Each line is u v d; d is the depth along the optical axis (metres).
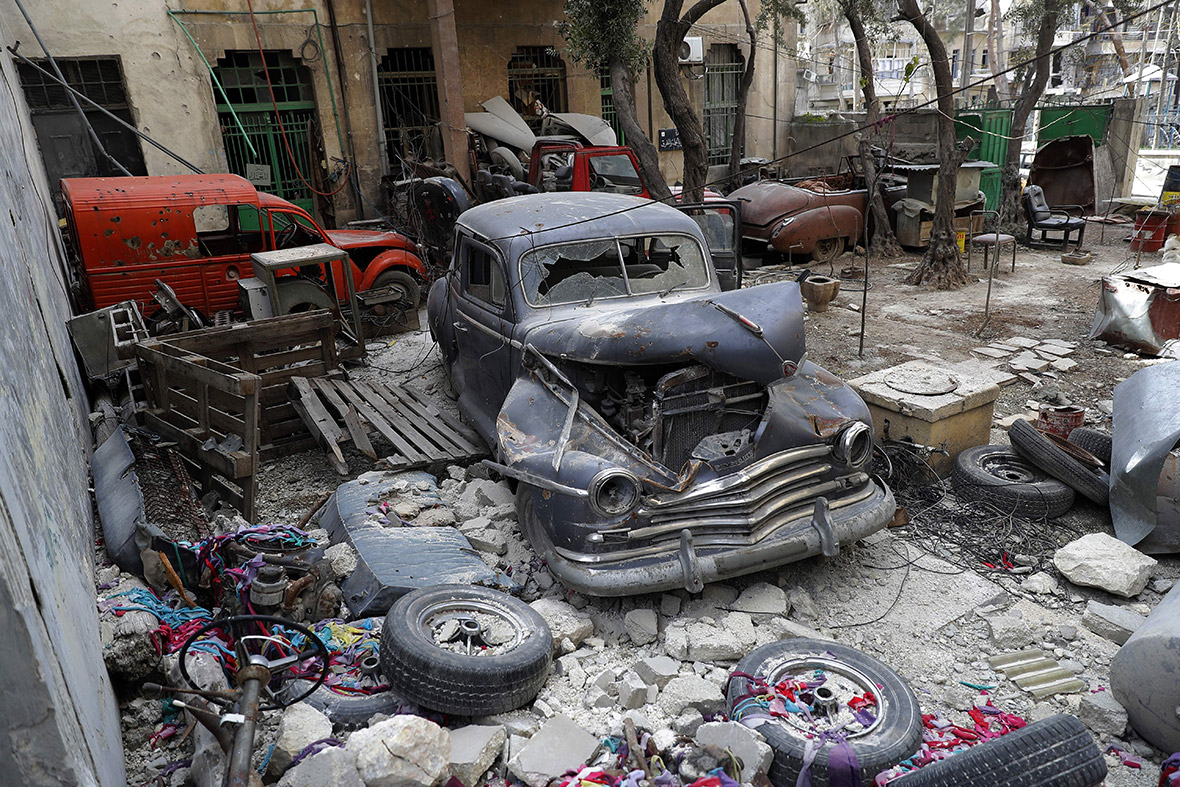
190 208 8.55
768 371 4.14
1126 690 3.29
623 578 3.86
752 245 13.41
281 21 13.22
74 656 2.48
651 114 17.89
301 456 6.47
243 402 5.01
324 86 13.86
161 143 12.60
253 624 3.65
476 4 15.16
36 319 4.56
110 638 3.40
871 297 10.95
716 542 3.99
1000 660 3.86
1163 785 3.00
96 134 11.85
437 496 5.24
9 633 1.89
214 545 4.01
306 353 6.87
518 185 10.83
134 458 5.14
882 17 13.24
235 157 13.56
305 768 2.72
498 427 4.55
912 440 5.57
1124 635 3.97
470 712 3.27
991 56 26.50
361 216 14.56
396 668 3.29
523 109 16.28
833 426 4.30
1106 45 27.34
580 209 5.74
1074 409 5.99
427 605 3.68
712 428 4.39
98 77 12.05
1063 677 3.72
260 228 9.56
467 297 6.04
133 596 3.87
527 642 3.56
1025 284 11.32
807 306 10.30
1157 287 8.04
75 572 3.16
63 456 4.09
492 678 3.28
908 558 4.78
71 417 5.07
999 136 14.59
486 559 4.64
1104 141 17.19
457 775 2.99
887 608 4.32
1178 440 4.54
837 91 23.67
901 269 12.47
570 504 3.96
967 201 12.84
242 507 5.04
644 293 5.40
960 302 10.48
